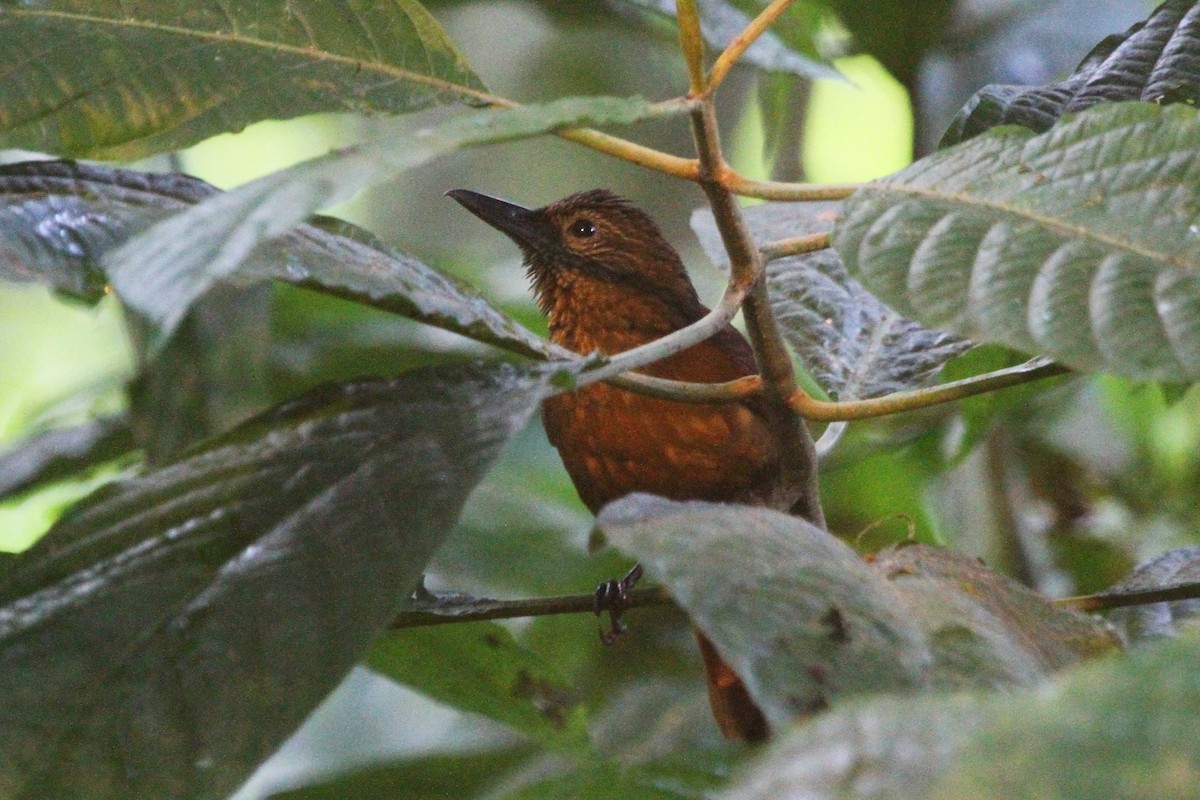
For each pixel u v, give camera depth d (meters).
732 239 4.36
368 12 4.85
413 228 14.77
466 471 3.96
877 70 14.70
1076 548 10.79
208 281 3.06
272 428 4.09
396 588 3.83
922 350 6.21
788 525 3.43
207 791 3.58
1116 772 1.92
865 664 2.99
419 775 5.02
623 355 4.22
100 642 3.72
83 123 4.81
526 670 5.46
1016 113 5.71
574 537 10.42
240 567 3.86
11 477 8.72
